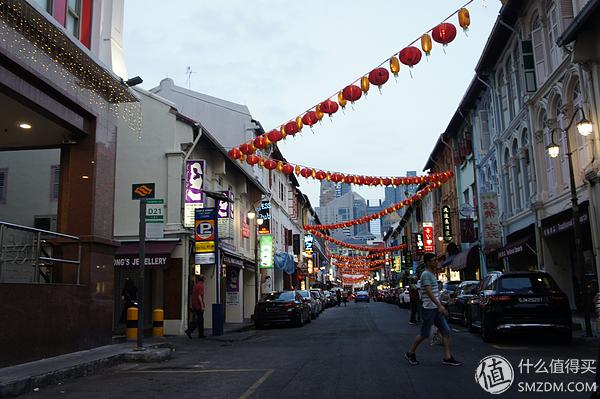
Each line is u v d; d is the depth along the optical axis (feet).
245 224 91.20
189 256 62.49
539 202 62.69
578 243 44.21
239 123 102.73
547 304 38.32
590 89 48.11
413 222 196.34
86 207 40.60
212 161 73.46
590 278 54.80
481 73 82.94
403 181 69.87
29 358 31.73
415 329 57.31
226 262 75.92
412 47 32.94
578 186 52.75
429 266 30.91
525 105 65.62
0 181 66.13
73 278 39.09
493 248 78.07
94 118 41.93
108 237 42.42
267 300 71.97
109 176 43.32
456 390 23.25
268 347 44.32
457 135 109.40
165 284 60.13
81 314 38.06
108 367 33.78
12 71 33.50
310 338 51.98
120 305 64.95
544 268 62.44
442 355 34.40
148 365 34.76
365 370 29.35
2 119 38.37
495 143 81.10
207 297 70.23
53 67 37.04
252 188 96.73
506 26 67.62
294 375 28.50
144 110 63.62
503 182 79.00
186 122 63.46
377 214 106.93
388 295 183.73
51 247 38.83
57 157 66.03
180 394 24.13
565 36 47.11
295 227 159.74
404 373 27.81
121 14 48.24
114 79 42.27
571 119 50.78
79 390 25.89
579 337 42.75
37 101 35.78
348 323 73.10
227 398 22.86
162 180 61.87
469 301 51.06
